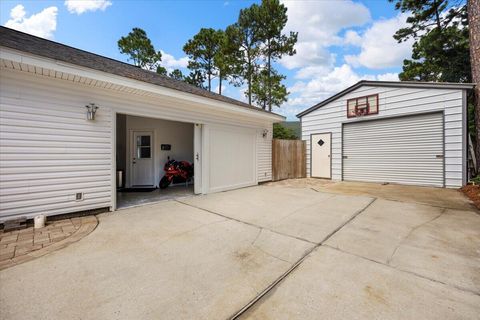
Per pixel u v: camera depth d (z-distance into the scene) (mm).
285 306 1601
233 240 2854
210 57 17359
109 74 3770
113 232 3131
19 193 3332
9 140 3246
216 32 16578
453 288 1784
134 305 1615
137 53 16234
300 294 1735
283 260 2309
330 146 8891
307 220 3639
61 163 3705
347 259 2303
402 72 14672
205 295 1735
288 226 3363
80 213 3918
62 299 1678
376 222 3457
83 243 2740
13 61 2908
